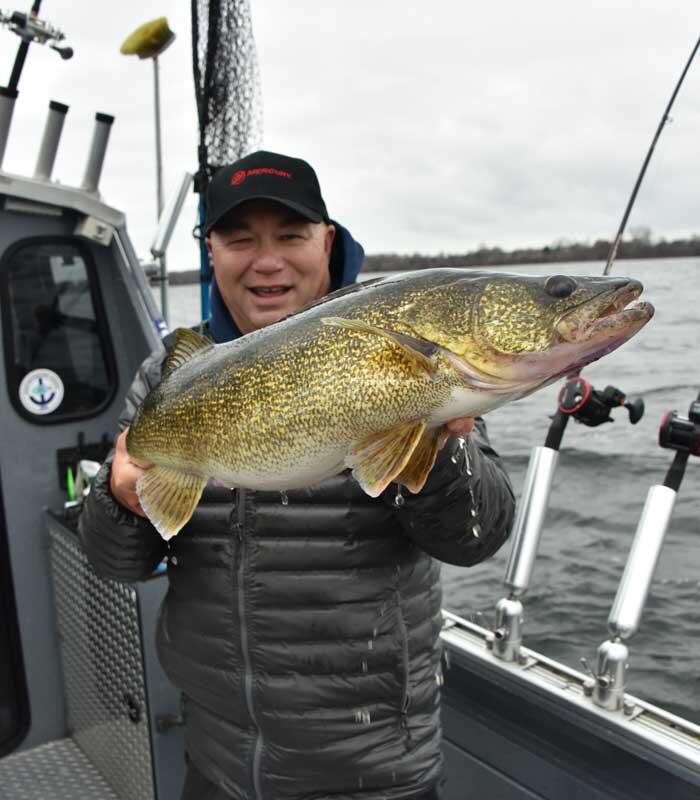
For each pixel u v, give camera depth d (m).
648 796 2.05
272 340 1.58
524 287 1.48
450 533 1.69
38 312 3.08
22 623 3.08
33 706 3.10
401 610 1.83
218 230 2.00
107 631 2.70
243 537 1.81
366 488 1.43
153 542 1.97
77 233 3.06
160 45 3.17
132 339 3.28
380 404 1.48
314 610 1.79
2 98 2.69
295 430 1.54
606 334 1.45
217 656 1.87
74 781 2.90
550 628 3.79
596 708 2.15
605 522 5.02
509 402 1.54
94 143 2.94
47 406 3.12
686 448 2.12
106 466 1.96
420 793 1.85
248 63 2.90
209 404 1.65
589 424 2.43
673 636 3.43
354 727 1.81
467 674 2.49
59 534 2.97
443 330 1.48
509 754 2.40
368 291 1.55
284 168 1.95
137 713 2.57
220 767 1.93
